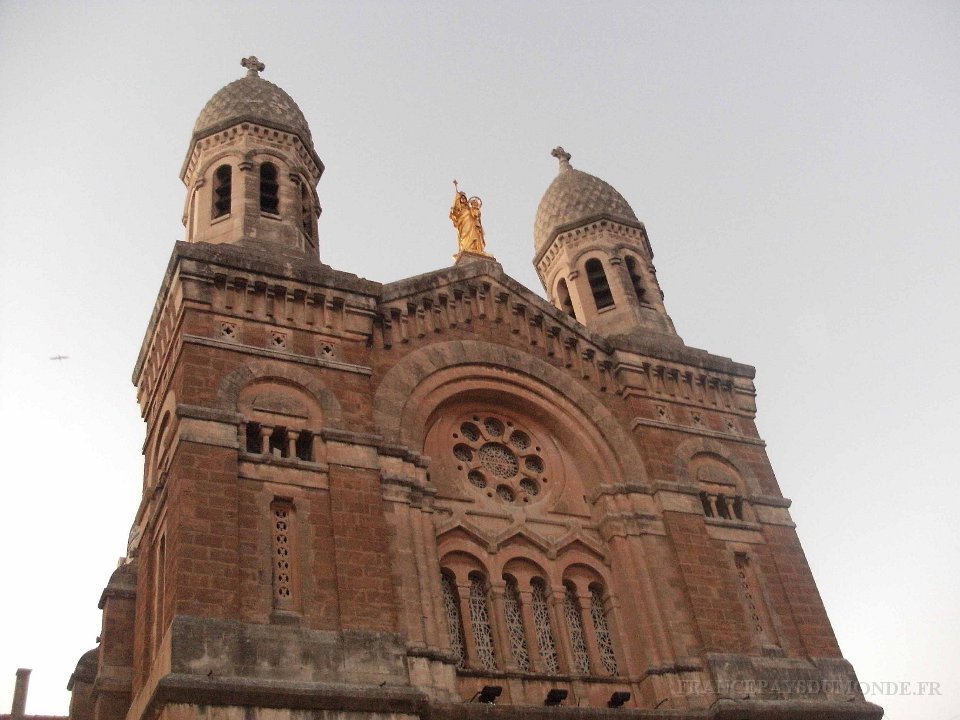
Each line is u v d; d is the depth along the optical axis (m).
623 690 28.89
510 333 35.03
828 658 31.19
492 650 28.55
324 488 27.17
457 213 40.28
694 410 36.25
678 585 30.92
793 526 34.53
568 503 32.69
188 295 29.14
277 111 37.81
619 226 42.66
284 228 33.97
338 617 24.95
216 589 23.86
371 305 31.92
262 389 28.47
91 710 33.66
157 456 29.81
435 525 29.75
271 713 22.31
